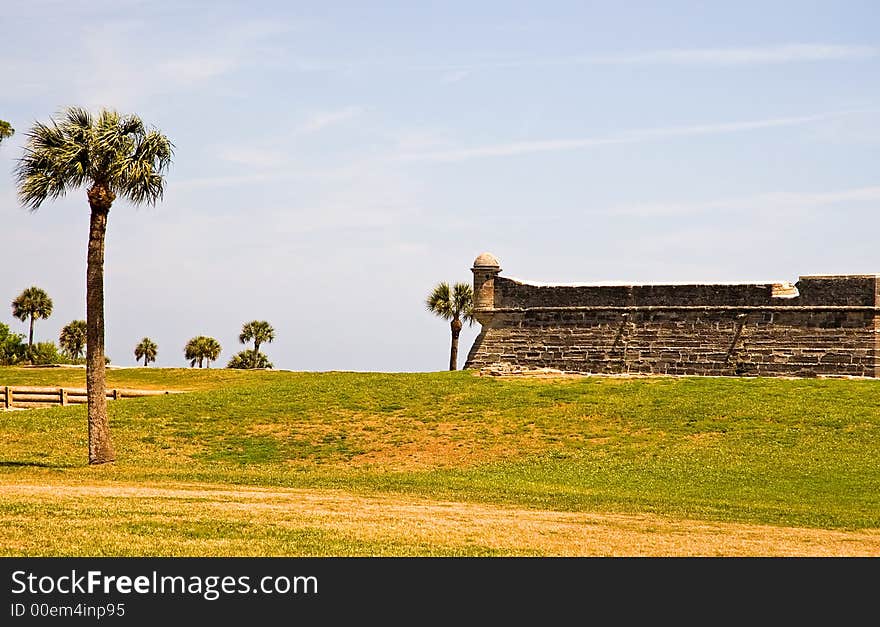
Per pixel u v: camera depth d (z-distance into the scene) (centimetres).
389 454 3941
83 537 2222
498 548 2253
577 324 5591
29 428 4303
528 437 4091
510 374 5191
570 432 4119
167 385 6656
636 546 2323
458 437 4131
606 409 4369
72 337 12694
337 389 4956
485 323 5866
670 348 5344
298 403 4703
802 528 2664
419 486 3281
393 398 4753
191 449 4034
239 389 5112
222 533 2303
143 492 2866
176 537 2253
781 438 3844
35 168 3416
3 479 3184
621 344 5456
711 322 5275
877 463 3497
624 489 3275
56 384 6881
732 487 3278
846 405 4166
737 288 5241
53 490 2819
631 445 3897
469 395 4734
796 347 5062
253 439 4169
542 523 2575
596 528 2533
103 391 3638
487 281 5856
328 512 2602
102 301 3609
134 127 3500
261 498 2839
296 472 3622
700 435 3962
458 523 2517
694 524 2661
